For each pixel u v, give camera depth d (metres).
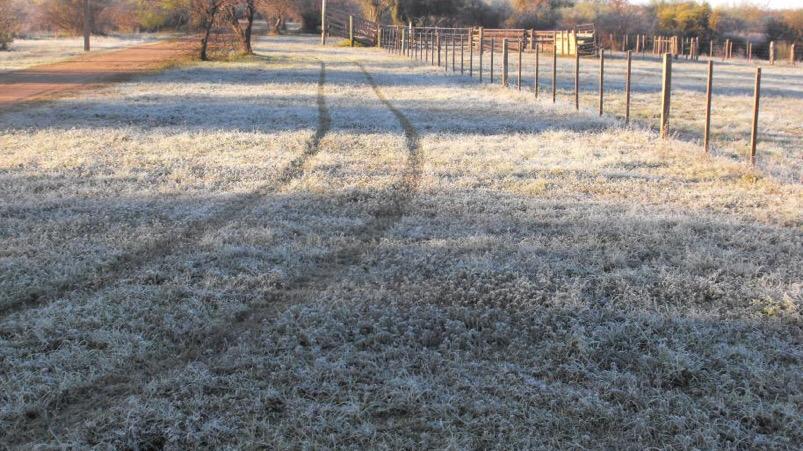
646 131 13.33
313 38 63.34
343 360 4.45
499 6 71.12
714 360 4.53
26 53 36.59
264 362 4.46
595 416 3.96
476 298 5.50
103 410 3.99
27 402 4.04
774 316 5.21
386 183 9.24
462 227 7.33
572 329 4.92
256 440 3.72
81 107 16.42
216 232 7.02
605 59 42.53
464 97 19.27
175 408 3.98
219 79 23.89
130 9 62.50
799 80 29.69
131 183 9.13
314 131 13.39
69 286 5.64
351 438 3.76
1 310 5.20
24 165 10.09
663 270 5.99
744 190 8.98
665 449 3.68
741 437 3.79
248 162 10.52
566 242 6.83
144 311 5.12
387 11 69.06
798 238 6.96
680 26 61.62
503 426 3.83
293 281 5.83
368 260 6.27
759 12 65.19
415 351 4.64
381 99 18.88
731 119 16.48
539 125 14.38
